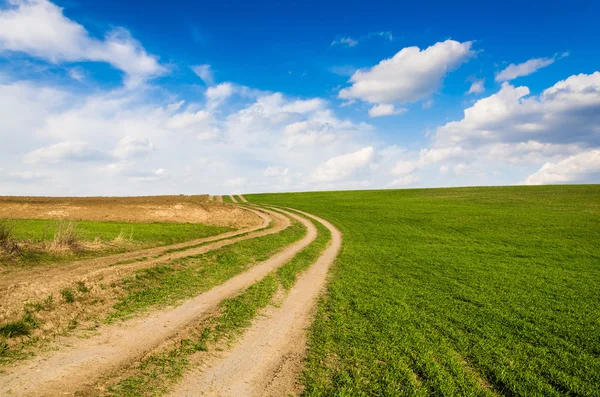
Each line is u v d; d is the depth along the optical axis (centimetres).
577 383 935
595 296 1881
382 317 1410
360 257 2933
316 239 3881
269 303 1584
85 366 880
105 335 1099
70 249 2266
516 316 1509
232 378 891
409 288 1942
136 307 1381
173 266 2030
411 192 10150
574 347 1188
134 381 827
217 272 2075
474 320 1430
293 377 910
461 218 5556
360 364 989
